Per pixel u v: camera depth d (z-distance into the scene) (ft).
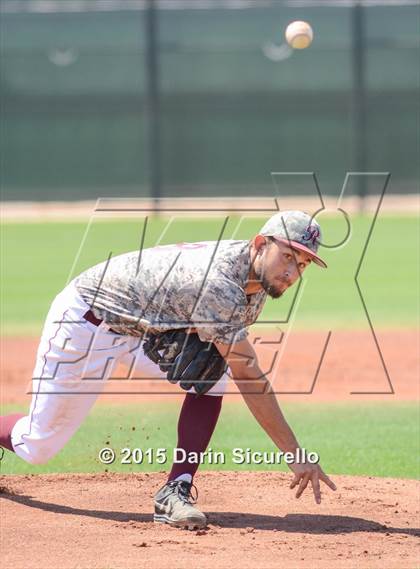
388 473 69.36
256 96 337.31
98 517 56.54
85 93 339.16
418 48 329.11
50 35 338.54
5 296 165.48
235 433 81.20
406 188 330.13
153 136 322.96
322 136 335.88
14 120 340.80
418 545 51.26
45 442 56.29
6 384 98.99
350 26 327.88
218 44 336.90
